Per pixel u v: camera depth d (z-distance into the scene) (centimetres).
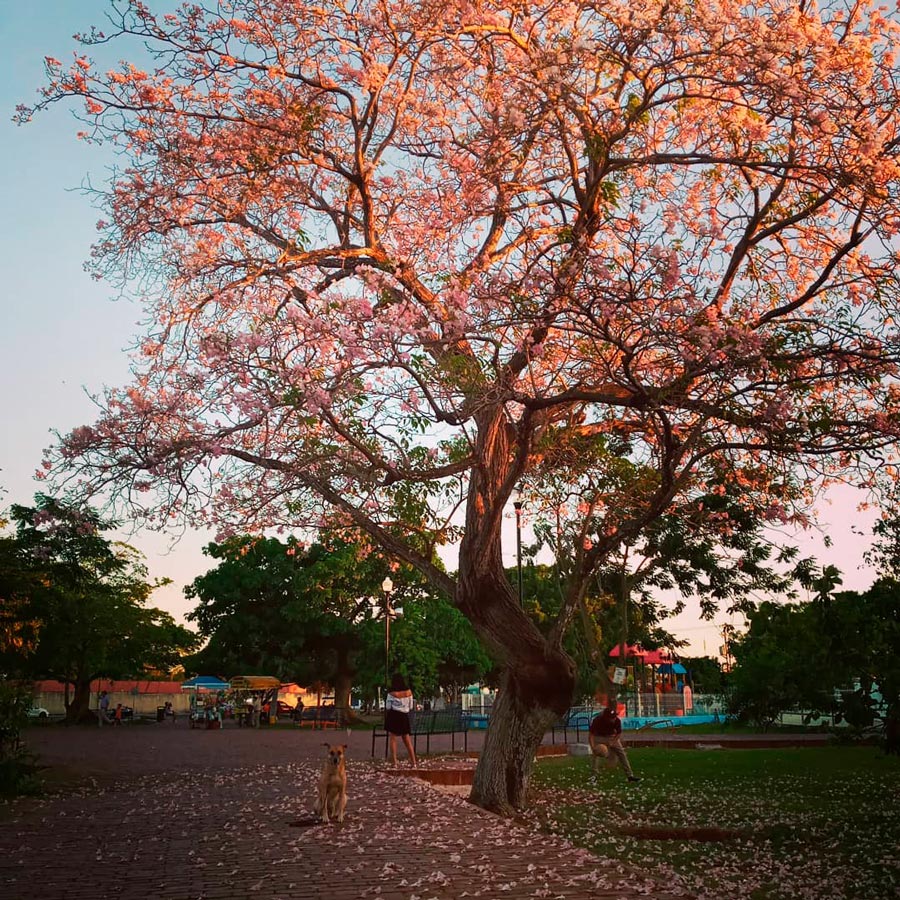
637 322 930
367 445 1122
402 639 4078
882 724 1417
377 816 991
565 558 1769
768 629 1808
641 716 3681
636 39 976
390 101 1186
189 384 1098
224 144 1191
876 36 1052
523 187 1112
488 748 1274
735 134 1088
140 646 5006
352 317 956
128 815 1044
